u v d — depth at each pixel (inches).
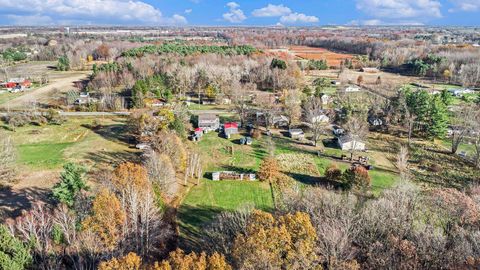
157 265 1202.6
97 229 1628.9
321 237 1540.4
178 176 2785.4
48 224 1763.0
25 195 2393.0
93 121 4106.8
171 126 3469.5
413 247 1477.6
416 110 3865.7
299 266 1328.7
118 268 1229.1
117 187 1963.6
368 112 4365.2
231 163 3093.0
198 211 2320.4
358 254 1571.1
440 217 1804.9
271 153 3257.9
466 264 1366.9
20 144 3410.4
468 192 2347.4
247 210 1948.8
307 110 4057.6
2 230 1441.9
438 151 3390.7
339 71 7524.6
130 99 4980.3
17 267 1384.1
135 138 3528.5
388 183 2728.8
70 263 1587.1
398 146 3528.5
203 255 1246.9
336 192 2519.7
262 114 4200.3
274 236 1369.3
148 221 1737.2
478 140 3211.1
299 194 2198.6
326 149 3442.4
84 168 2198.6
